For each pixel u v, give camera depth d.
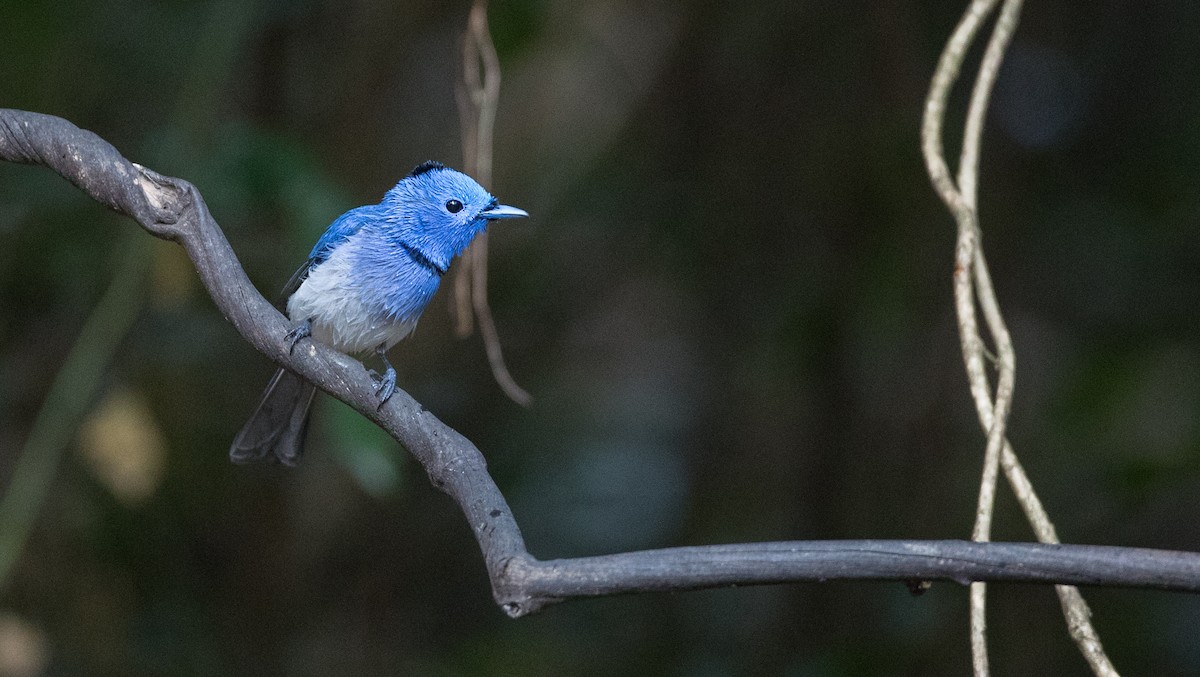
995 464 5.25
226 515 11.62
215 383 11.48
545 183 12.07
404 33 11.11
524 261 12.77
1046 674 10.17
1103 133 11.12
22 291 10.51
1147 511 10.20
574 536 13.34
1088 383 10.18
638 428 13.87
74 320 10.47
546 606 3.75
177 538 11.52
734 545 3.70
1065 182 11.09
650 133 12.02
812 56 11.29
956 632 10.32
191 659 11.18
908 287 10.58
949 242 10.49
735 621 12.18
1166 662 10.35
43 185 9.94
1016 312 10.73
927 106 6.41
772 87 11.48
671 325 13.65
